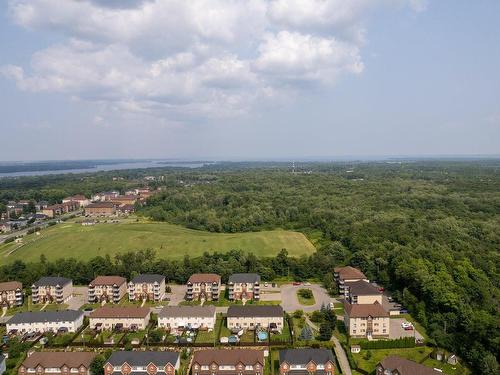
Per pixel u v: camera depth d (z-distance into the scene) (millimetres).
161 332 168500
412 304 194875
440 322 174625
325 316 181875
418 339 164875
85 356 145750
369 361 150125
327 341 163625
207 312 179625
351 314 169500
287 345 160250
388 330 169000
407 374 129250
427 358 153125
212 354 143500
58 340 166500
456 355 154125
